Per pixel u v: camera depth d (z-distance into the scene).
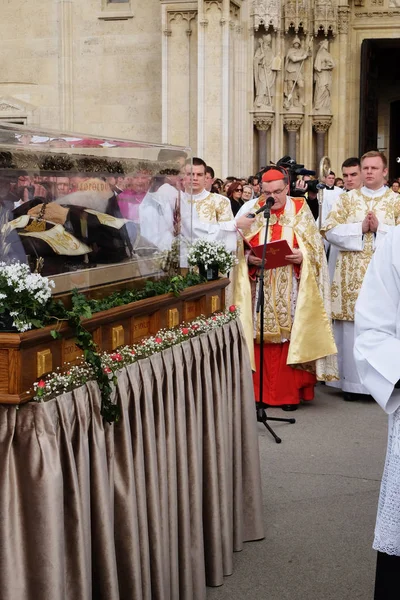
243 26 15.27
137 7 16.00
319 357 7.40
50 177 3.32
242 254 7.29
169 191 4.42
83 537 2.92
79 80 16.38
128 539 3.26
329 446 6.48
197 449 3.91
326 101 16.17
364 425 7.11
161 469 3.57
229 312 4.63
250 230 7.48
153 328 3.80
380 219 7.93
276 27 15.40
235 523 4.48
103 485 3.07
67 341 3.02
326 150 16.45
